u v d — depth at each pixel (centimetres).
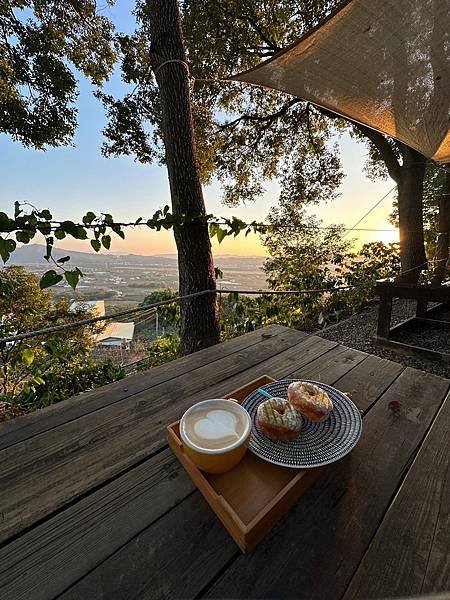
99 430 71
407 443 66
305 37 190
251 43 412
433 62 200
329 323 375
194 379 94
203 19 376
